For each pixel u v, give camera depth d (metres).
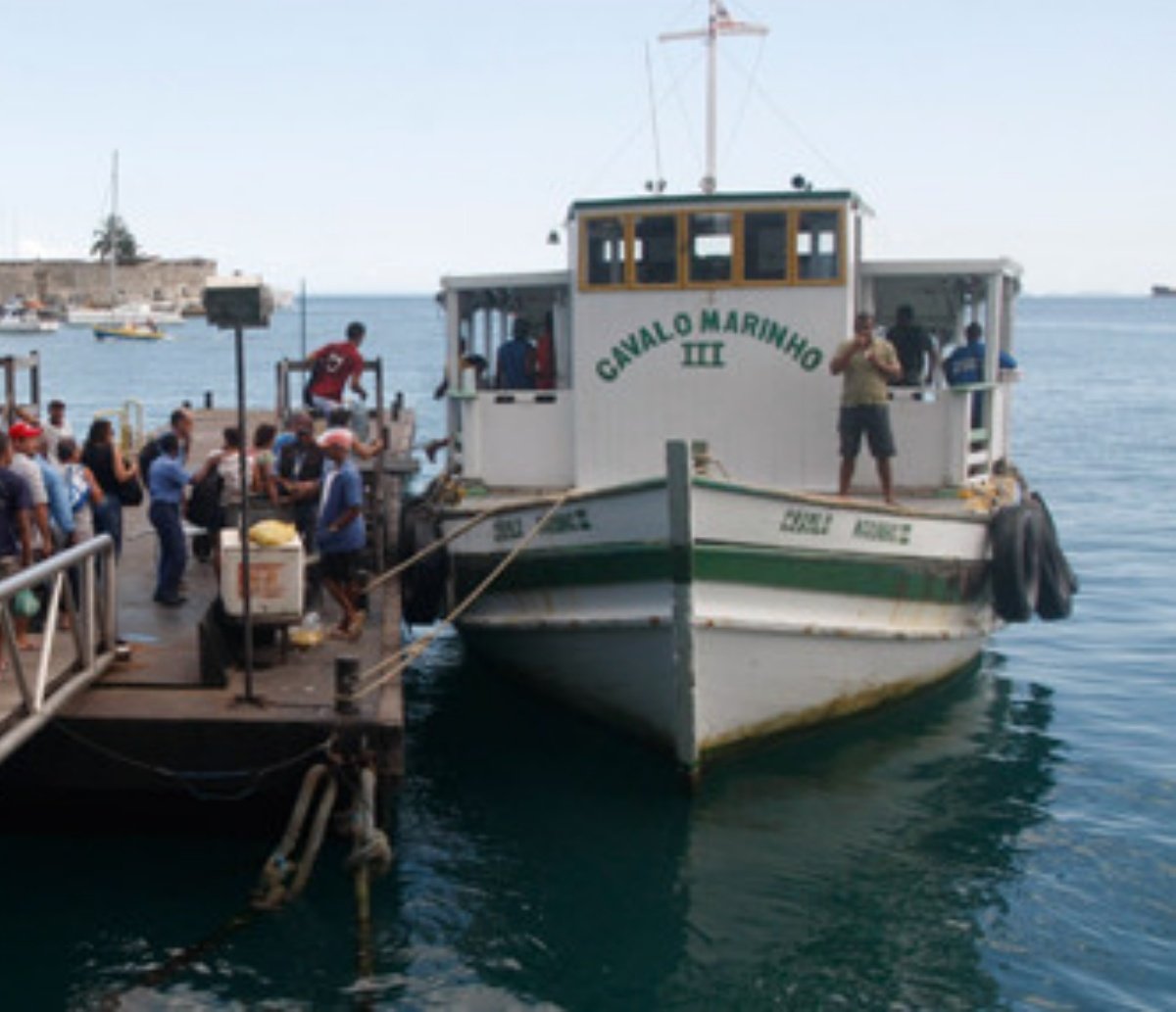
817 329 12.77
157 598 12.30
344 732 9.34
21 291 130.38
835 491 12.92
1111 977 8.42
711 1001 8.16
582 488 13.19
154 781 9.38
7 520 9.98
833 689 12.02
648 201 12.72
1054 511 28.47
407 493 23.91
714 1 13.99
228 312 9.38
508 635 12.52
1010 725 13.30
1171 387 71.44
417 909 9.20
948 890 9.59
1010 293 15.43
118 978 8.23
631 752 12.27
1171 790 11.52
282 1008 7.97
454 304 14.25
